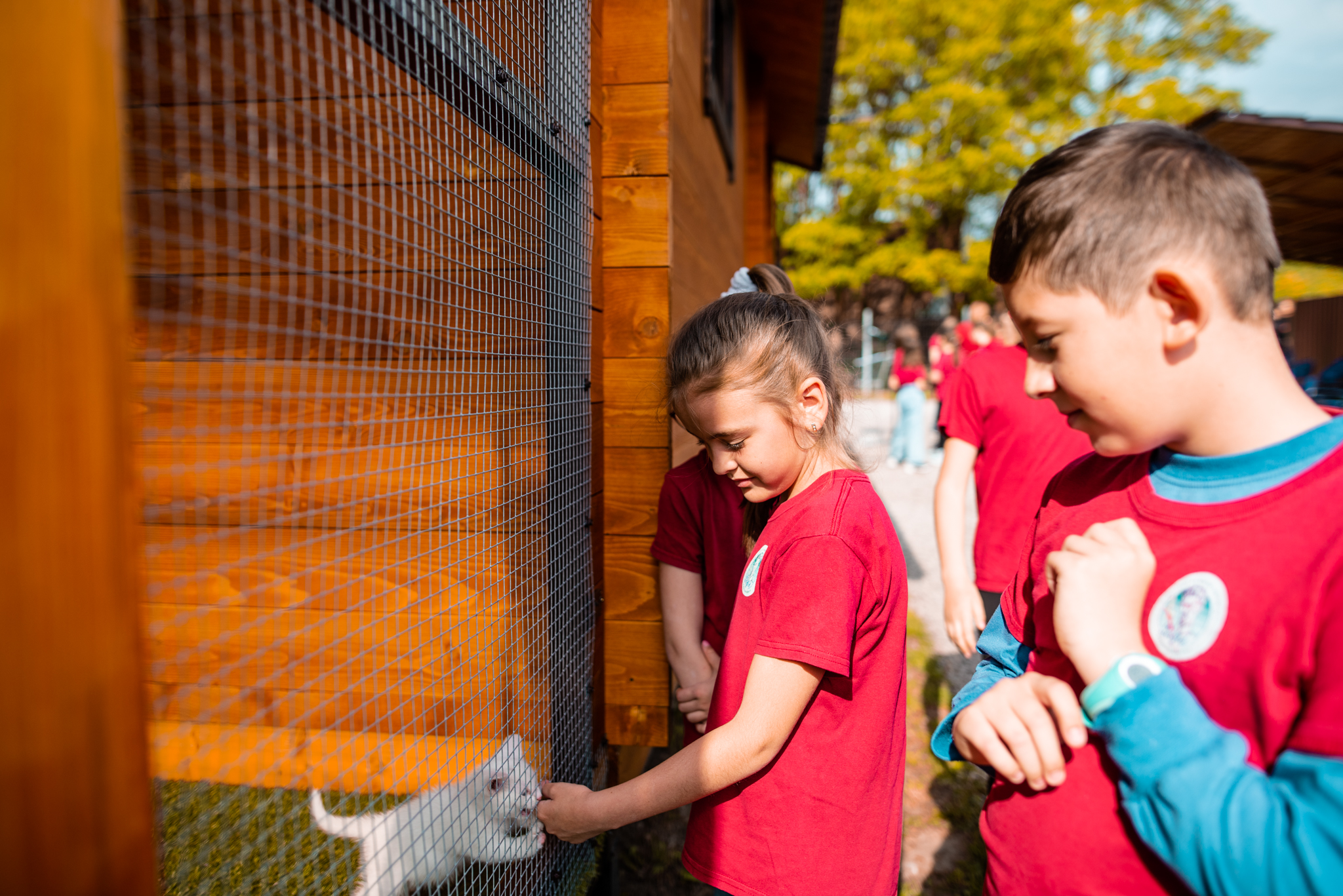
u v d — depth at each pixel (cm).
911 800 233
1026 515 190
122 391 42
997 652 91
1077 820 70
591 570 160
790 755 105
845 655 98
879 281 2556
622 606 176
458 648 132
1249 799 56
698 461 157
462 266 118
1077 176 65
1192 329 62
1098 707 65
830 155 2255
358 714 129
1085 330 65
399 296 120
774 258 1109
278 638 103
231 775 81
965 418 198
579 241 151
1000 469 193
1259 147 599
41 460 39
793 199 2630
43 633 39
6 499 38
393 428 110
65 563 40
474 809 118
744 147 658
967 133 2158
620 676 177
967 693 89
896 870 112
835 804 104
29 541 39
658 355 171
